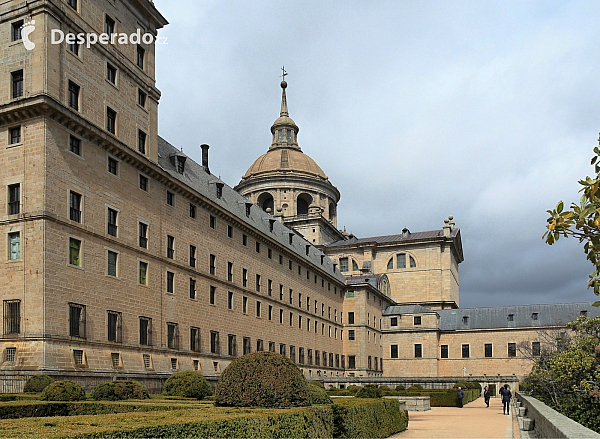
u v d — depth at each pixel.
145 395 33.34
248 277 68.88
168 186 53.00
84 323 39.62
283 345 77.19
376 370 105.56
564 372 34.62
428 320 108.12
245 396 22.50
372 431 27.33
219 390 23.16
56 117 39.16
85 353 39.16
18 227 37.81
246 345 66.25
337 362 98.81
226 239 64.12
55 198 38.44
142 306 46.97
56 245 38.00
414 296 121.62
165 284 50.84
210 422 15.09
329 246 126.25
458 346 106.81
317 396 27.09
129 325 44.88
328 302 97.38
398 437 29.69
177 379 39.44
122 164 46.31
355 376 97.19
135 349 45.06
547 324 102.00
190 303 54.84
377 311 109.56
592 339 37.66
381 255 125.50
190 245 56.22
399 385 79.44
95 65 43.75
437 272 121.12
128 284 45.41
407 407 54.00
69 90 40.81
